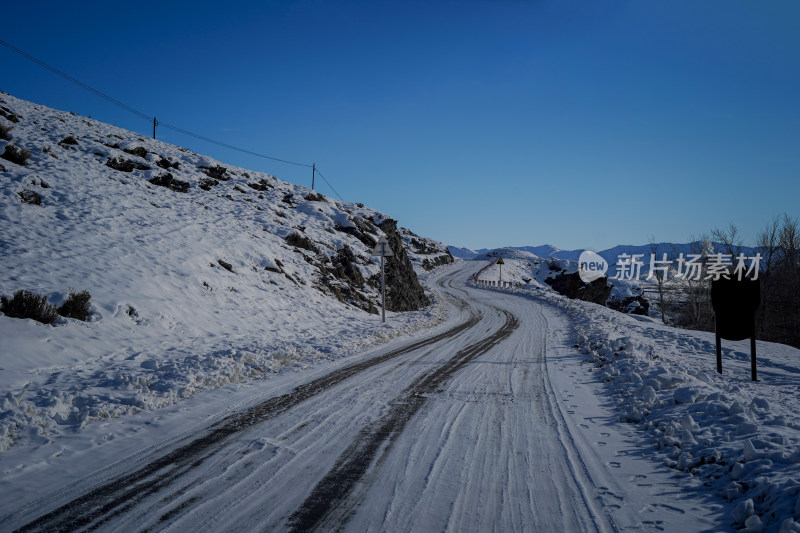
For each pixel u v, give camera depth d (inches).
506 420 277.7
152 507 162.1
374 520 155.8
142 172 1051.3
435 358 507.8
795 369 561.9
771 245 1486.2
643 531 149.2
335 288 973.2
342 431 251.8
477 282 2338.8
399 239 1523.1
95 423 254.7
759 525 140.6
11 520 151.3
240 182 1363.2
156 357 433.1
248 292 737.6
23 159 794.2
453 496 175.3
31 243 567.8
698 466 199.0
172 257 698.2
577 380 401.1
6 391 298.8
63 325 434.0
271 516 157.2
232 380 372.2
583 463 209.9
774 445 192.5
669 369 400.5
